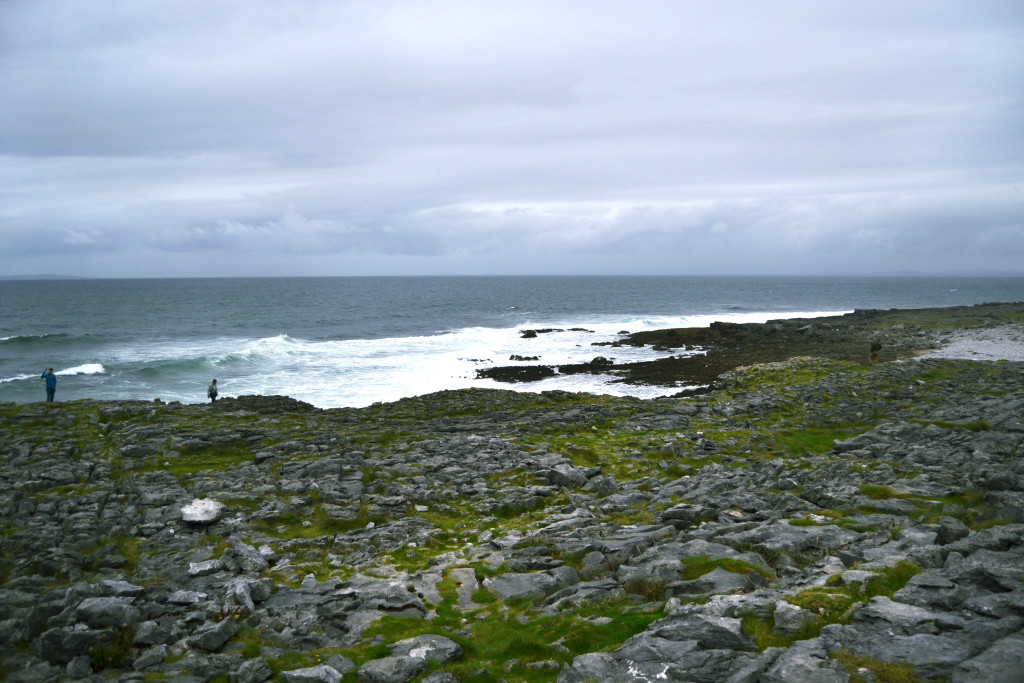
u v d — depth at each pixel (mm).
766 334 80562
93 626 11336
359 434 30797
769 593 10672
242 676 9992
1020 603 8805
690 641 9336
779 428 32219
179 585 14133
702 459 26328
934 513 14531
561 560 14828
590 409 37875
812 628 9266
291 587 14406
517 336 90812
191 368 61312
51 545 15836
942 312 102750
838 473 20203
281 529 18594
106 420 32562
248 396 42188
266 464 25266
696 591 11594
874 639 8648
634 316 128375
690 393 48812
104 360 64812
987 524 12984
